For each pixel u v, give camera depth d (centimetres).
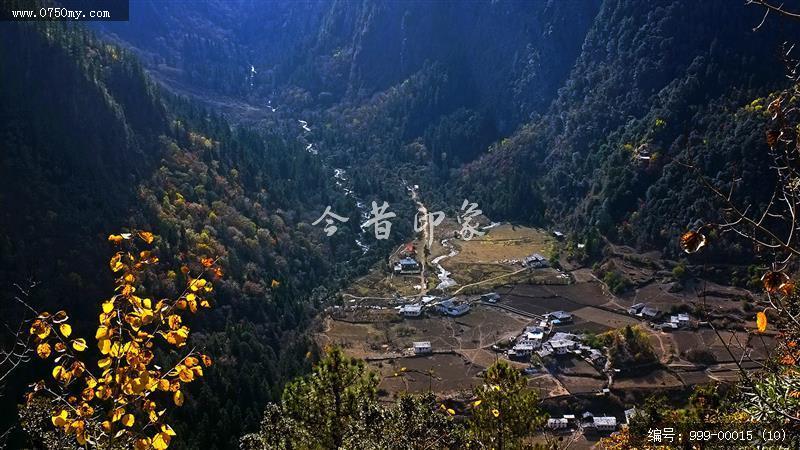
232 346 7338
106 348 1055
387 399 6762
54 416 1130
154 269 7919
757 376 1383
